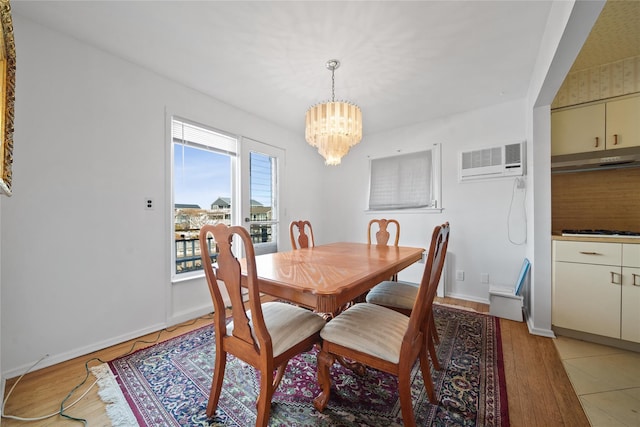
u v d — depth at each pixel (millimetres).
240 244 2975
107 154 1932
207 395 1386
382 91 2500
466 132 2973
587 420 1205
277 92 2535
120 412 1258
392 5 1479
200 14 1561
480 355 1754
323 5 1485
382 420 1203
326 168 4203
